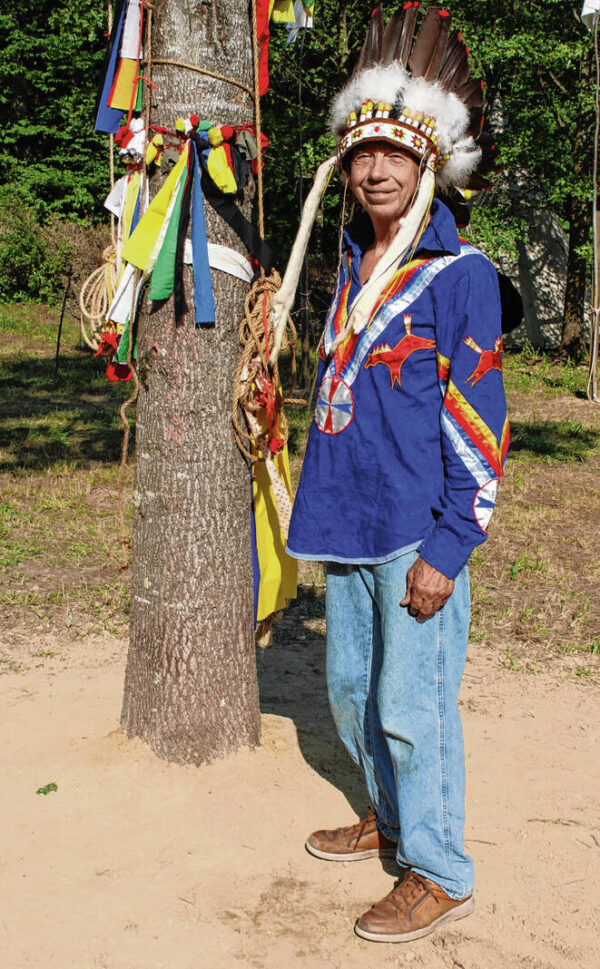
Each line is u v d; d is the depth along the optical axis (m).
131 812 3.13
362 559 2.63
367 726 2.84
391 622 2.59
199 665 3.31
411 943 2.63
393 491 2.55
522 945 2.63
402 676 2.58
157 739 3.35
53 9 22.50
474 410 2.46
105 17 14.39
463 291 2.47
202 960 2.52
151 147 3.12
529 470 9.25
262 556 3.49
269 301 3.25
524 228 15.39
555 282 16.86
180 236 3.05
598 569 6.30
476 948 2.62
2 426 10.37
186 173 3.04
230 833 3.06
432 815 2.64
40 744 3.56
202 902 2.74
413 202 2.53
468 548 2.48
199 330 3.17
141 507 3.31
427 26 2.60
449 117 2.54
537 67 13.05
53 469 8.38
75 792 3.22
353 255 2.74
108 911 2.69
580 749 3.84
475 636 5.07
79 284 20.31
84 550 6.20
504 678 4.55
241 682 3.42
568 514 7.66
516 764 3.68
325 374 2.69
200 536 3.25
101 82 3.35
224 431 3.26
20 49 22.92
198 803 3.19
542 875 2.97
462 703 4.24
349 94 2.63
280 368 14.38
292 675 4.49
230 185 3.08
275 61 12.00
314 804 3.23
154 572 3.29
